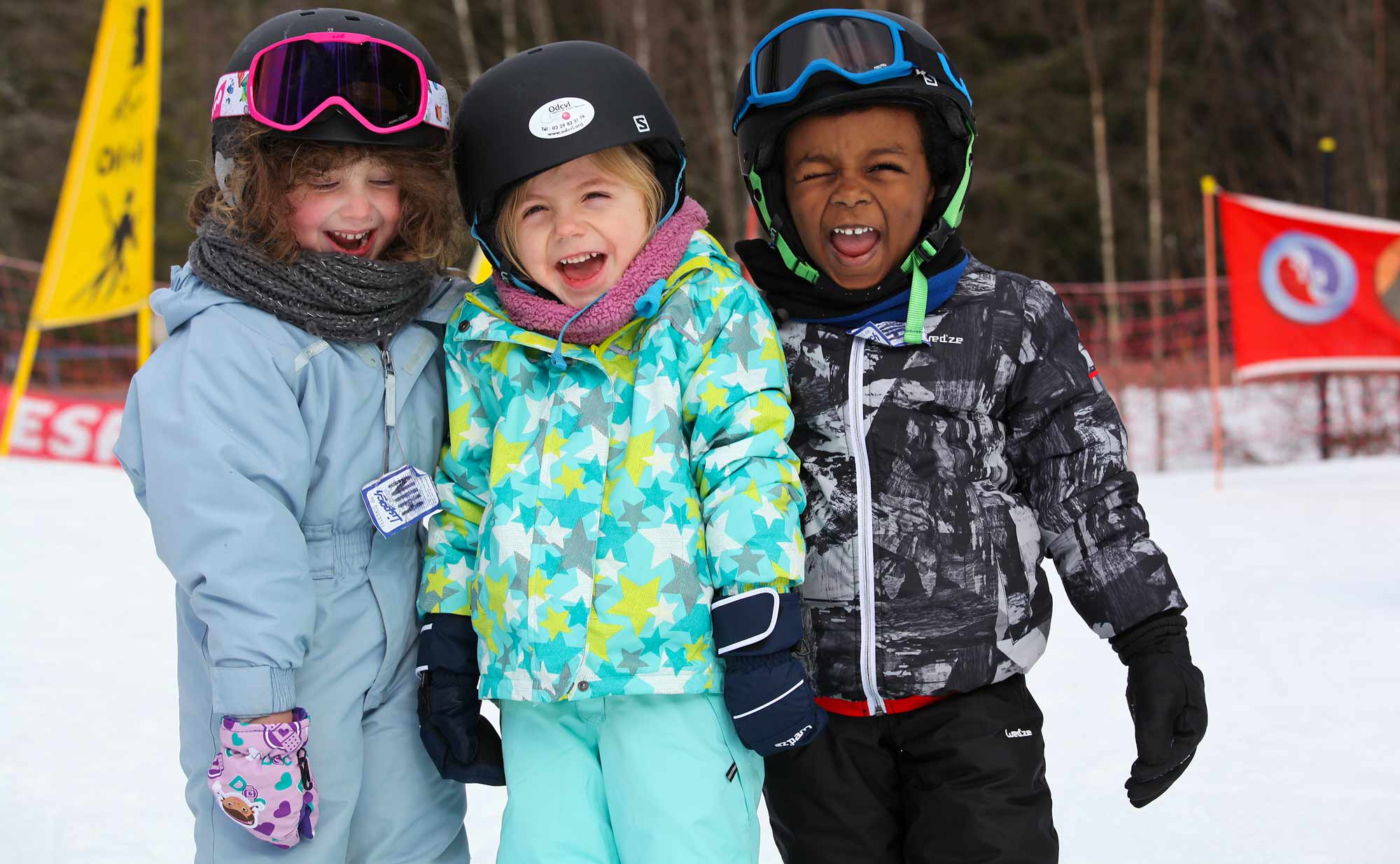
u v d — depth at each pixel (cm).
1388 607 436
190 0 2378
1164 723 162
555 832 160
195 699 162
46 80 2475
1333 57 1938
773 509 158
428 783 173
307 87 162
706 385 163
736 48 1861
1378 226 842
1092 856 233
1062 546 175
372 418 169
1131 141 2238
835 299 177
